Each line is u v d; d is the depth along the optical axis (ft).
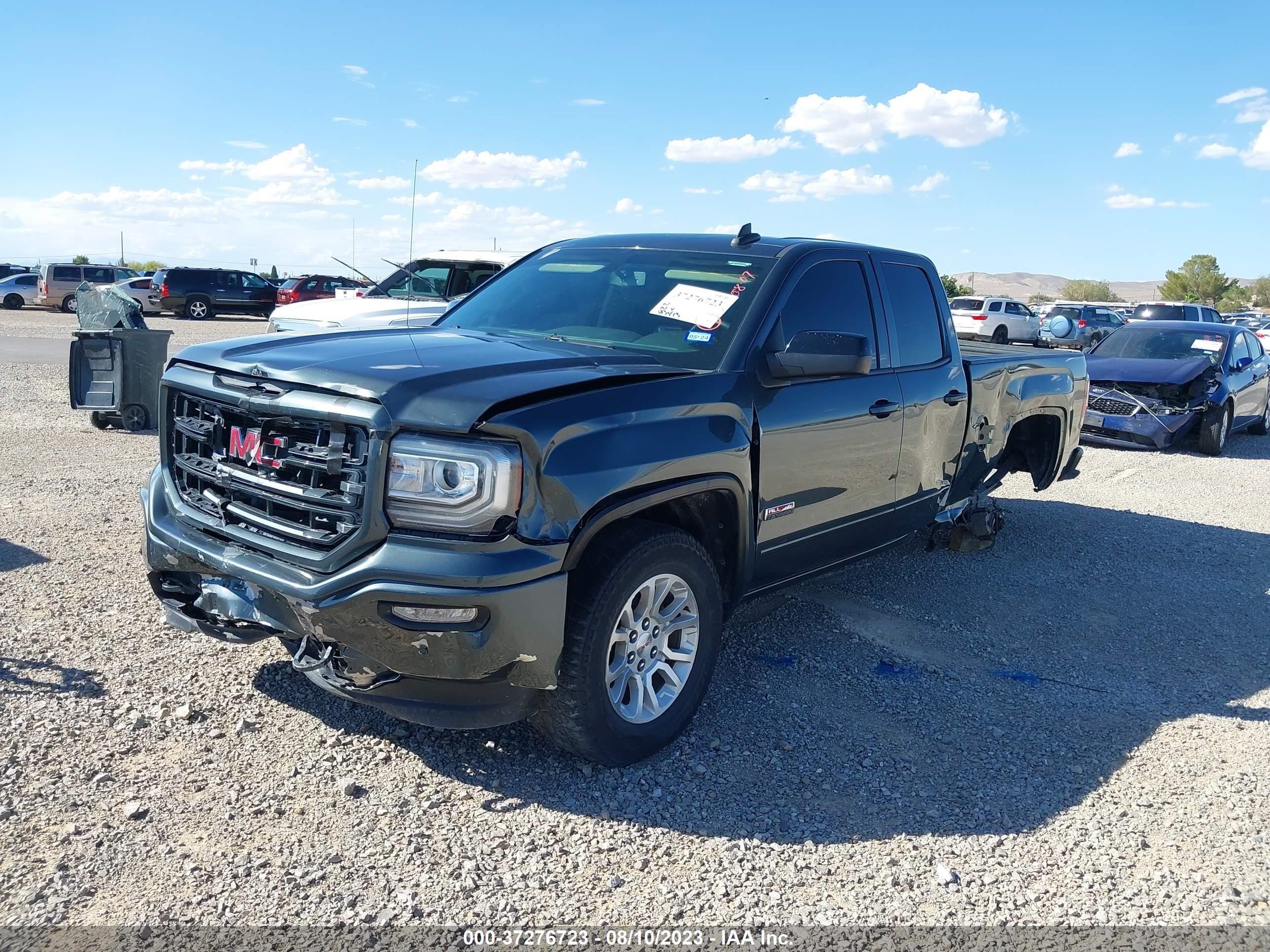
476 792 11.12
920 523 18.28
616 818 10.80
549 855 10.05
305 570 10.34
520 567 9.86
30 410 37.65
